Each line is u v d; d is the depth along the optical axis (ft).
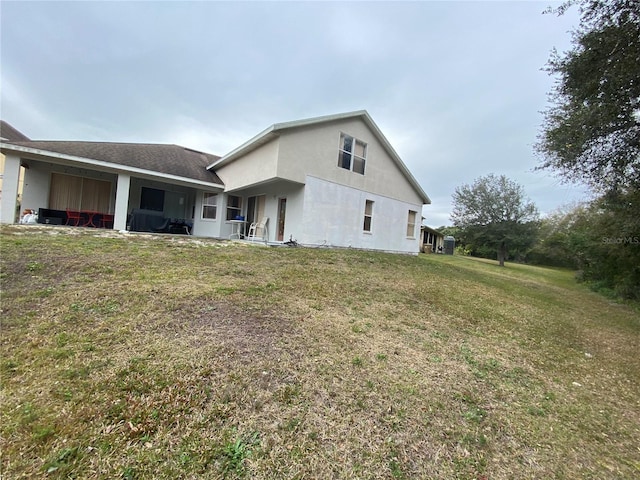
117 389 7.49
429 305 19.03
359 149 41.16
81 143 37.73
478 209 71.92
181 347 9.68
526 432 8.02
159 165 40.37
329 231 37.50
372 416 7.72
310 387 8.54
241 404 7.50
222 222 45.11
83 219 40.45
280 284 18.29
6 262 15.66
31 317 10.73
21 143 31.30
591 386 11.55
